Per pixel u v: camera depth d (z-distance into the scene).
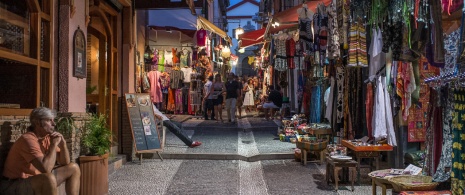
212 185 6.43
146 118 8.52
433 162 4.84
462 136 3.88
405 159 6.81
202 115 17.70
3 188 4.18
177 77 15.71
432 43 4.65
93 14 7.51
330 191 5.99
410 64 6.03
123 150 8.58
